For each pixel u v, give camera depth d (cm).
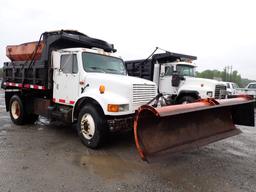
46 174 339
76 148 470
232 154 464
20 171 346
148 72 1070
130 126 460
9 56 730
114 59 603
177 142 382
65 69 557
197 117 434
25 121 676
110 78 480
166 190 304
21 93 666
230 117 522
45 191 289
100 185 312
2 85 768
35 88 616
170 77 1002
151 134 350
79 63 523
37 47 606
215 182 332
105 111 434
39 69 604
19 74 684
